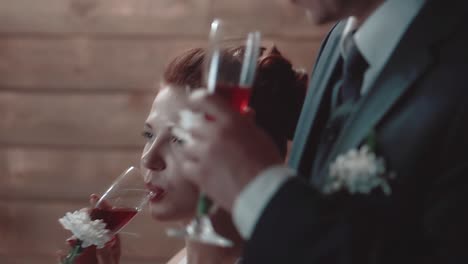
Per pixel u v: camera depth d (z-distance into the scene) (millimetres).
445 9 1091
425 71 1060
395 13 1130
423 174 1027
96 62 3746
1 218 3824
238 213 1014
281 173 1011
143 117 3746
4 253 3842
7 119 3801
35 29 3760
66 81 3770
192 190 1454
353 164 1031
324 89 1252
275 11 3633
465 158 1000
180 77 1529
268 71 1508
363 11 1149
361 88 1151
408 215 1021
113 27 3725
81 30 3740
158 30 3703
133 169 1557
